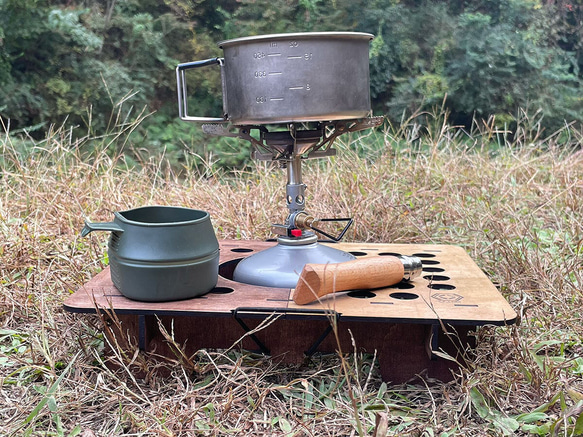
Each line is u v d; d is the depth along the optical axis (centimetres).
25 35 578
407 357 127
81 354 139
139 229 126
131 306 125
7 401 125
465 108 664
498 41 652
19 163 274
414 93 659
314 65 128
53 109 600
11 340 155
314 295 122
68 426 117
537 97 659
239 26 659
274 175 287
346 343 128
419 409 119
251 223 227
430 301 127
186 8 651
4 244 199
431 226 234
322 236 217
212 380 130
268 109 129
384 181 273
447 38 666
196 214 140
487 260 202
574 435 109
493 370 129
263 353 135
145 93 631
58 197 244
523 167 307
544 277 176
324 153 150
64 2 632
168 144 602
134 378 130
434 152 302
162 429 111
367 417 116
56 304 169
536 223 238
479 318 117
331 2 671
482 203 254
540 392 124
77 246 209
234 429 113
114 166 283
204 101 651
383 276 133
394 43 669
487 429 114
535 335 151
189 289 128
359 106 134
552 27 688
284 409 120
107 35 630
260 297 130
